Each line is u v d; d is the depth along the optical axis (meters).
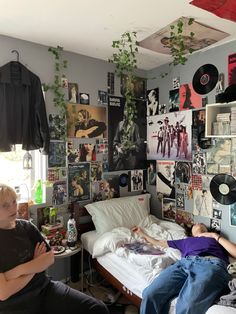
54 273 2.56
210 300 1.58
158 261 2.01
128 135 3.09
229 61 2.38
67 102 2.61
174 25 2.07
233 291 1.60
